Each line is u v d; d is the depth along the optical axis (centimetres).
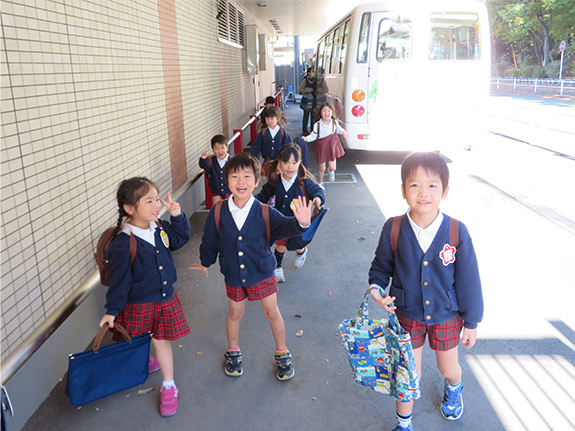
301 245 260
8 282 223
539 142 1102
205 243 271
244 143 1142
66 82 276
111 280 239
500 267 427
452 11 782
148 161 430
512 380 277
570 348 306
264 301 270
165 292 253
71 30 283
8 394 229
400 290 215
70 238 282
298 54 2878
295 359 303
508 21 4009
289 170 364
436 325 214
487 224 538
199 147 650
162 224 265
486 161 888
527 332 324
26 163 237
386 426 245
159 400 267
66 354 285
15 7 228
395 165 907
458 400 243
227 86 912
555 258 446
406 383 202
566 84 2889
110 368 247
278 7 1298
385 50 796
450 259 205
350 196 686
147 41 425
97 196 319
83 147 297
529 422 244
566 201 621
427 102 812
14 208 227
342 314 358
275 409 258
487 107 823
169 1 499
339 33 957
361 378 218
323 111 711
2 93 218
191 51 604
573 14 3531
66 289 278
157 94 457
